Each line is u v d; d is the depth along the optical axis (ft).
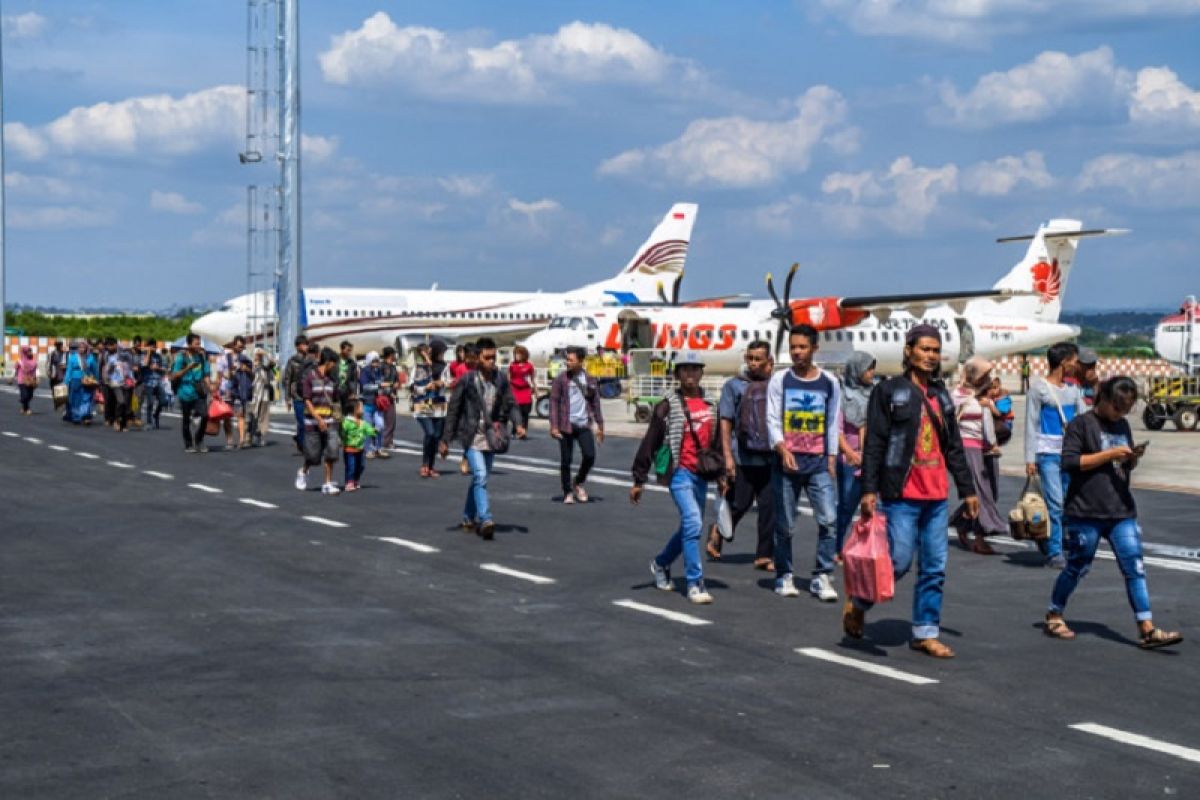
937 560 29.04
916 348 29.19
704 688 25.89
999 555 44.39
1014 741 22.47
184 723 23.04
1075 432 30.07
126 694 24.90
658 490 61.46
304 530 47.42
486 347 45.70
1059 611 31.12
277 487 61.31
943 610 34.65
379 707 24.25
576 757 21.38
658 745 22.06
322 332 167.02
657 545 44.93
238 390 82.33
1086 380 42.78
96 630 30.53
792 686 26.12
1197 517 53.42
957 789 19.93
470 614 33.01
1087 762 21.33
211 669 26.94
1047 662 28.53
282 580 37.42
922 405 28.78
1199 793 19.85
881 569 28.91
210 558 41.01
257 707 24.13
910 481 28.84
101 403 114.01
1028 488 42.04
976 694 25.66
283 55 115.34
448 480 65.31
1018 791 19.86
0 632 30.22
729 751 21.76
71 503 54.13
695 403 34.91
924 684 26.40
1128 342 487.20
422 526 48.88
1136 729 23.29
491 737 22.44
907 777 20.48
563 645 29.60
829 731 22.98
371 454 77.15
